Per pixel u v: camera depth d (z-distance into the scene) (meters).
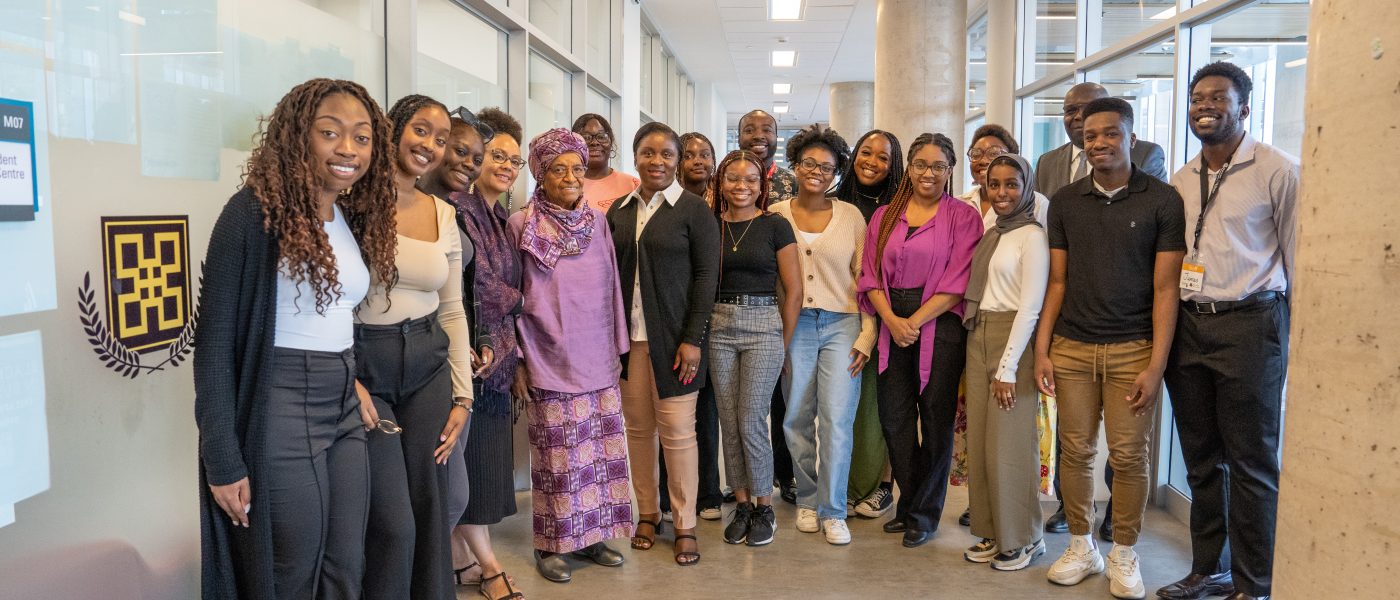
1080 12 5.34
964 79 7.88
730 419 3.34
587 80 7.14
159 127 1.96
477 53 4.57
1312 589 1.47
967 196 3.82
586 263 2.96
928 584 3.01
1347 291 1.39
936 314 3.20
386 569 2.09
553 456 2.97
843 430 3.38
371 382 2.08
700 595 2.91
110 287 1.81
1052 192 4.06
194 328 2.09
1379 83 1.32
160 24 1.97
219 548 1.69
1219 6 3.59
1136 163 3.50
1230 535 2.72
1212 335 2.68
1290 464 1.54
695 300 3.09
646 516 3.40
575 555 3.27
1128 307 2.81
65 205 1.69
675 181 3.19
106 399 1.81
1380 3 1.32
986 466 3.11
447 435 2.30
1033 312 2.95
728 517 3.72
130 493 1.88
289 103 1.70
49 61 1.65
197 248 2.10
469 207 2.71
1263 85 3.49
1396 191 1.31
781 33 10.93
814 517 3.54
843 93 15.94
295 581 1.78
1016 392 3.03
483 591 2.85
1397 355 1.31
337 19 2.91
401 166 2.18
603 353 3.04
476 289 2.66
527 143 5.18
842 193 3.81
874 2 9.23
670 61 12.66
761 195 3.35
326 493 1.81
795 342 3.37
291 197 1.67
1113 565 2.93
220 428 1.63
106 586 1.81
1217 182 2.68
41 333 1.63
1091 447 2.96
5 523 1.56
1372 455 1.35
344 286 1.82
